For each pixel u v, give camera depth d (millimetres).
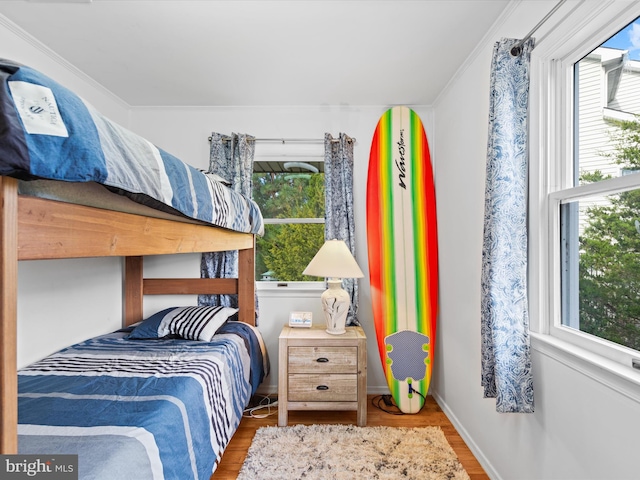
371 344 2836
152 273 2844
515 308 1370
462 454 1958
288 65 2199
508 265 1382
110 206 1024
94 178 766
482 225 1896
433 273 2660
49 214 759
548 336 1351
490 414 1773
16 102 611
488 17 1729
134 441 1042
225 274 2766
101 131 806
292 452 1916
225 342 2092
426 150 2768
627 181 1018
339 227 2797
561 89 1354
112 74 2311
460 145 2229
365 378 2260
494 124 1411
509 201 1387
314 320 2838
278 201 2986
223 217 1735
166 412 1240
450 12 1689
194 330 2166
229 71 2277
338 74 2320
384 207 2760
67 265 2123
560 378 1233
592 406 1081
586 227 1242
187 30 1832
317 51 2037
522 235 1385
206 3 1619
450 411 2369
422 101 2766
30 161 611
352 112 2877
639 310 1021
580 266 1269
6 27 1773
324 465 1796
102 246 956
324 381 2264
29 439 1029
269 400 2668
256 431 2166
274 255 2971
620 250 1093
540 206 1389
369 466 1789
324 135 2846
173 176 1197
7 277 642
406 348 2576
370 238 2760
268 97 2689
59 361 1761
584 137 1272
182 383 1469
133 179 916
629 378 930
